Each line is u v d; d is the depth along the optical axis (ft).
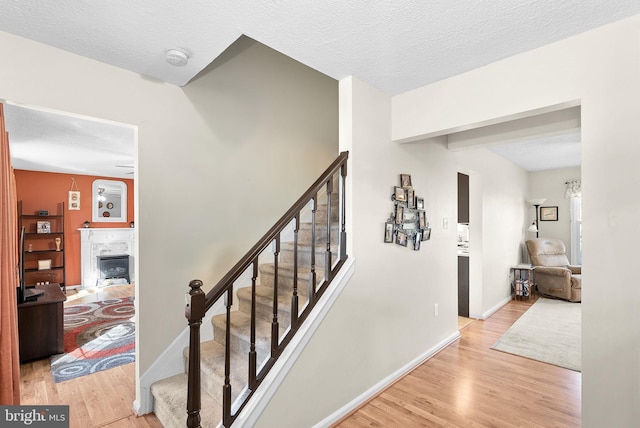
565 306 17.10
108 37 5.79
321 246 9.10
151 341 7.43
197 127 8.24
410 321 9.73
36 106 5.98
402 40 6.18
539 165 20.12
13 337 6.26
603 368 5.70
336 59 6.93
